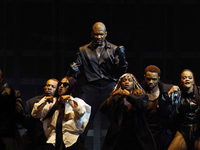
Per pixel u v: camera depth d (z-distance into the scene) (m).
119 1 16.98
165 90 12.37
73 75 13.56
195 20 17.00
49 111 11.83
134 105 11.48
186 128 12.41
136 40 16.97
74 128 11.75
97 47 13.59
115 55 13.51
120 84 12.00
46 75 17.03
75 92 12.20
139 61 16.94
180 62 17.00
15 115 12.00
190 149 12.41
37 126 12.38
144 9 17.03
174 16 17.02
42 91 16.98
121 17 17.02
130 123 11.75
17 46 16.97
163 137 12.46
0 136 11.80
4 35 16.97
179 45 16.98
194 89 12.46
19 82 16.94
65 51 17.02
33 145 12.15
